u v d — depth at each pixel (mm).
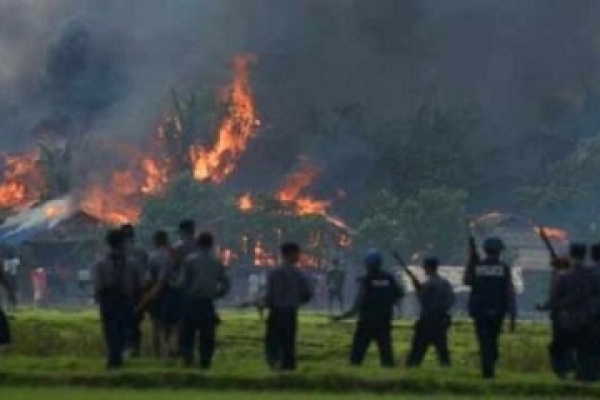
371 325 100125
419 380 87812
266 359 97062
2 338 93188
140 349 103500
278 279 94625
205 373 88625
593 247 92062
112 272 92188
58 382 87562
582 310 90562
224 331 132500
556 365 92812
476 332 91875
